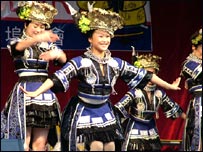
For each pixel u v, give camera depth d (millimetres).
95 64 5121
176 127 8250
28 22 5445
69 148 5133
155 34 8086
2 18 7531
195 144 5984
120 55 7930
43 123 5426
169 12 8094
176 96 8180
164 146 7586
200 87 5988
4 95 7793
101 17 5117
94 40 5141
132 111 6828
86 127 5086
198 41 6016
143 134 6773
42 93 5250
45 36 5188
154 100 6828
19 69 5461
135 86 5336
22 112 5398
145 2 7895
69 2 7727
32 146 5551
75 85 7977
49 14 5480
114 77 5195
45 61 5492
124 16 7828
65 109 5309
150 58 6781
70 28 7793
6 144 4973
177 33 8133
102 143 5090
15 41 5316
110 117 5191
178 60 8156
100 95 5125
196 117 5980
